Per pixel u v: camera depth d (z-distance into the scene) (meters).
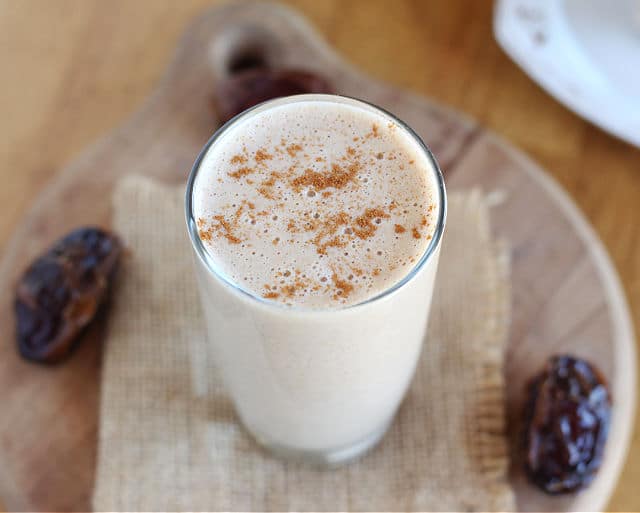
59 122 0.55
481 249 0.47
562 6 0.55
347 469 0.44
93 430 0.44
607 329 0.46
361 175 0.37
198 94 0.52
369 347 0.37
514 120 0.55
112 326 0.46
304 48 0.53
